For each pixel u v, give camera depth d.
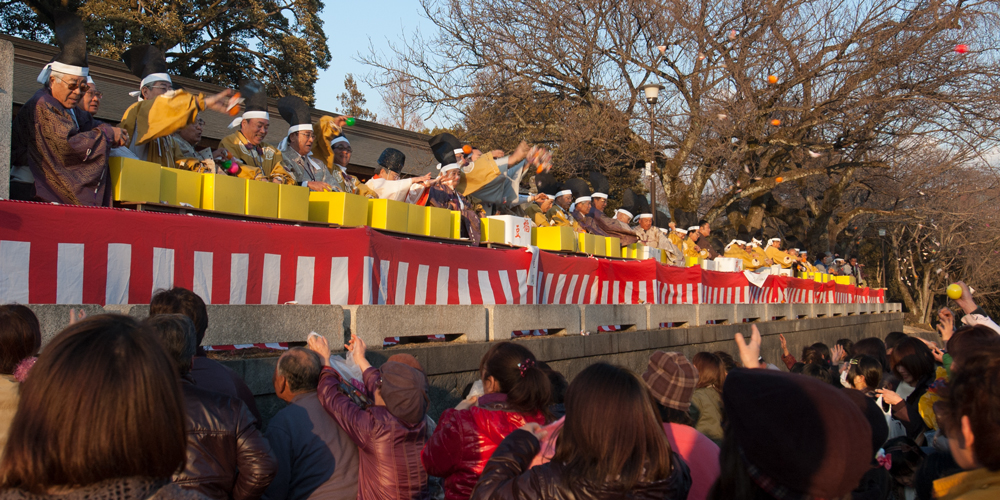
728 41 18.20
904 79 18.02
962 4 17.88
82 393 1.44
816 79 18.69
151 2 20.41
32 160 4.45
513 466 2.57
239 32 23.73
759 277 14.69
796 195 30.59
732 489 1.95
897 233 38.38
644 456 2.23
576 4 18.22
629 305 9.16
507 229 8.45
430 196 7.70
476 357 6.18
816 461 1.73
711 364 4.44
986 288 36.50
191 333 2.71
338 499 3.31
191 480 2.49
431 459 3.24
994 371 1.89
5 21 20.72
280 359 3.51
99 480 1.47
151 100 5.31
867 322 21.25
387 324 5.26
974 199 25.94
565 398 2.36
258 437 2.73
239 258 4.70
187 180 5.02
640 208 17.56
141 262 4.19
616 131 18.08
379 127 13.80
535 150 9.22
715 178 22.16
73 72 4.54
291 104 6.89
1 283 3.60
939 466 2.78
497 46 18.66
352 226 5.92
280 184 5.57
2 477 1.46
